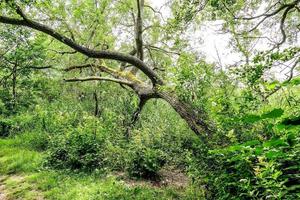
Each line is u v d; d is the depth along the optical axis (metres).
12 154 12.77
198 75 8.91
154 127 12.91
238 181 4.95
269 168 3.61
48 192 8.80
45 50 16.62
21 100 18.98
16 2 10.44
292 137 1.63
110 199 7.94
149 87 13.83
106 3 15.53
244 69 7.03
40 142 14.02
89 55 12.56
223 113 6.65
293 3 9.44
